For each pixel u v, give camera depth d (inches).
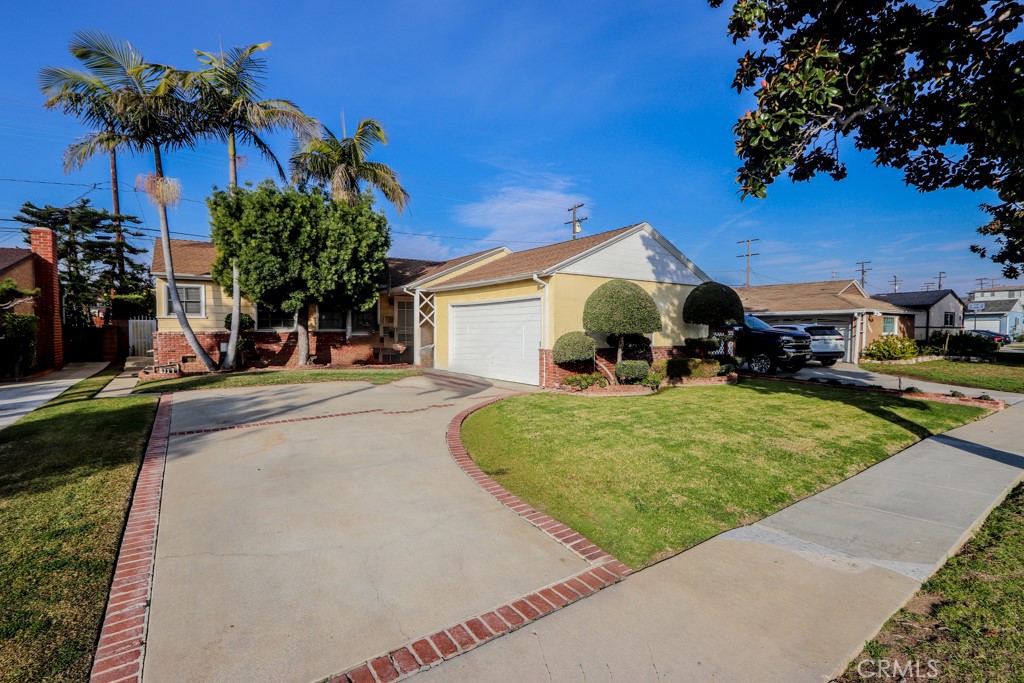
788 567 142.9
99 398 400.2
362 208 589.3
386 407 369.4
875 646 108.7
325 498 190.9
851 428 302.7
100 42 490.6
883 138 235.9
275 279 541.3
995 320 2171.5
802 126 203.8
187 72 517.7
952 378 587.8
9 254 616.1
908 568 142.0
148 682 96.0
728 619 118.1
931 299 1164.5
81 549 146.2
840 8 203.9
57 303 668.1
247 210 532.1
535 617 118.8
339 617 117.8
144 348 807.7
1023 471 230.2
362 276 588.1
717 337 562.3
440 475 218.7
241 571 137.9
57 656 102.0
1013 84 161.9
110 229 1037.2
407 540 157.5
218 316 655.1
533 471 225.1
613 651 106.5
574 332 441.7
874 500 194.9
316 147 637.9
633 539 160.2
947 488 207.8
